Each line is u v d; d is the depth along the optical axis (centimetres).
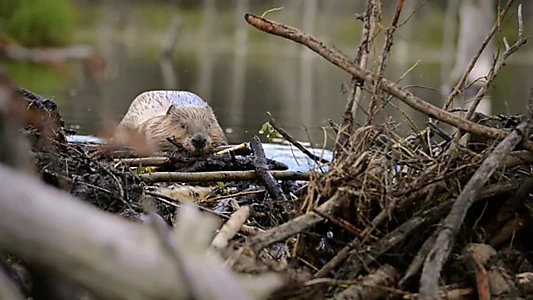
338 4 8606
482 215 573
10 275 418
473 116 653
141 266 342
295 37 565
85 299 412
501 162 536
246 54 6147
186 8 8500
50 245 335
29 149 574
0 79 396
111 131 498
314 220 513
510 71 4594
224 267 391
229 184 888
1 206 331
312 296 461
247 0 8481
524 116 625
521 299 499
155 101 1299
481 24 3628
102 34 6950
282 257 596
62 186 593
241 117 1961
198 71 3778
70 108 1983
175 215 680
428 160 595
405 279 492
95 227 342
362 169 559
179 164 919
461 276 532
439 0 8150
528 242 580
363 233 516
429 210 532
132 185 662
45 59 366
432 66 5178
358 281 488
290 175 775
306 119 1981
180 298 343
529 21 6494
